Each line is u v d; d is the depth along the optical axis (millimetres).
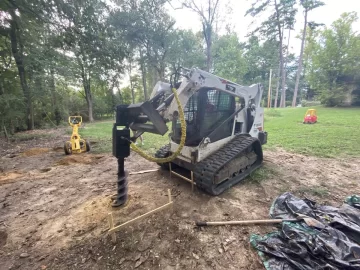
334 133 7504
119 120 2564
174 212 2748
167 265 1897
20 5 6504
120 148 2623
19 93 10273
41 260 2010
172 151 3885
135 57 20125
